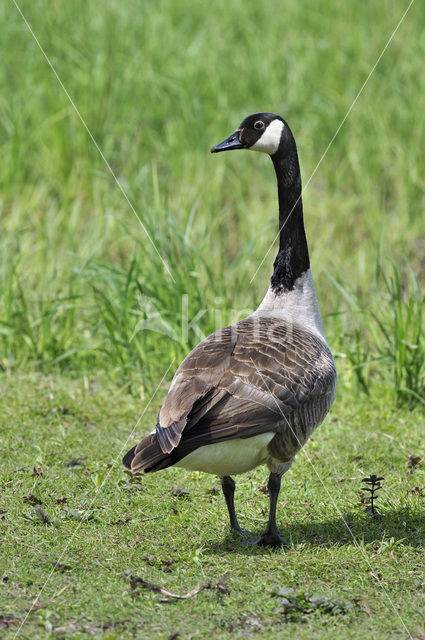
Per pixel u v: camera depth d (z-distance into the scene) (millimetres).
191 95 20031
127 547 8039
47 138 18859
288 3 25750
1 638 6480
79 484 9336
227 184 18531
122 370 12562
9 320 13117
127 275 13195
